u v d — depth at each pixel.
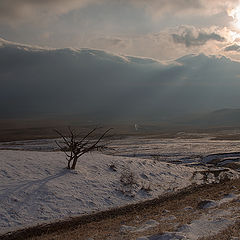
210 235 8.61
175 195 22.14
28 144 74.31
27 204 17.09
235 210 12.11
